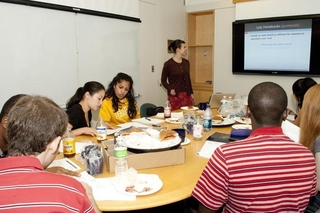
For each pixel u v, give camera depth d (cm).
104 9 379
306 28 416
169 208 172
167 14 502
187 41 555
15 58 285
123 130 215
